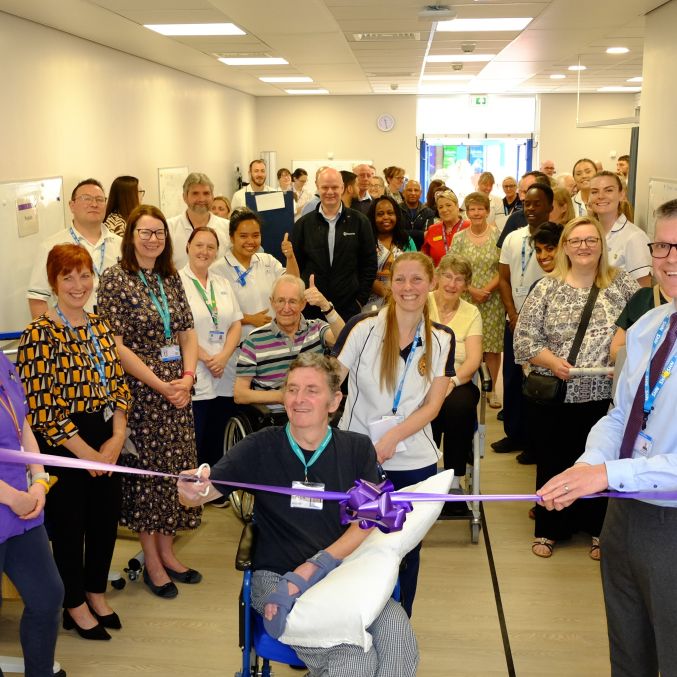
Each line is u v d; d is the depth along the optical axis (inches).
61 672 115.7
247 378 161.9
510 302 215.2
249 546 92.5
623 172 422.6
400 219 242.1
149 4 233.5
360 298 217.2
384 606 89.7
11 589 137.0
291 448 97.5
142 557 150.5
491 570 152.4
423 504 99.4
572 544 164.6
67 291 119.8
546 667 119.7
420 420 112.4
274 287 159.6
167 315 139.1
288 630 85.3
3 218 215.0
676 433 79.8
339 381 99.0
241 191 377.1
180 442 140.5
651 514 81.4
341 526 95.7
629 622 88.8
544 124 650.2
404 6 253.1
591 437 90.8
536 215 205.3
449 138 655.1
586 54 386.6
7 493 93.6
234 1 235.6
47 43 260.5
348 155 641.6
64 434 118.2
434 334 114.0
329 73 454.6
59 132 270.1
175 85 413.4
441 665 120.2
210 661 121.6
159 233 136.6
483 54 381.4
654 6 257.1
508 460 211.9
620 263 180.1
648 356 84.9
